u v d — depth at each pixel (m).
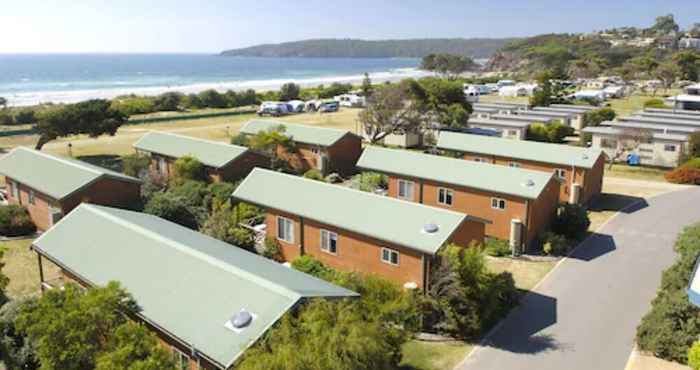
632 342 21.48
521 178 33.44
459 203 35.34
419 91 62.16
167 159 44.91
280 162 48.53
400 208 26.44
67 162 35.97
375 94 60.69
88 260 20.84
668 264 29.75
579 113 74.88
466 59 189.88
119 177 34.03
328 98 120.31
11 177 36.06
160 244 20.56
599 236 34.47
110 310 15.77
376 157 40.66
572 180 40.94
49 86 170.62
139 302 17.53
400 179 38.53
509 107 84.31
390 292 19.25
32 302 17.28
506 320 23.42
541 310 24.36
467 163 36.81
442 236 23.64
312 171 47.25
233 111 98.06
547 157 42.34
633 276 28.16
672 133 57.62
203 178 41.78
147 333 14.66
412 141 62.34
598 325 22.95
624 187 46.59
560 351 20.86
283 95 116.19
